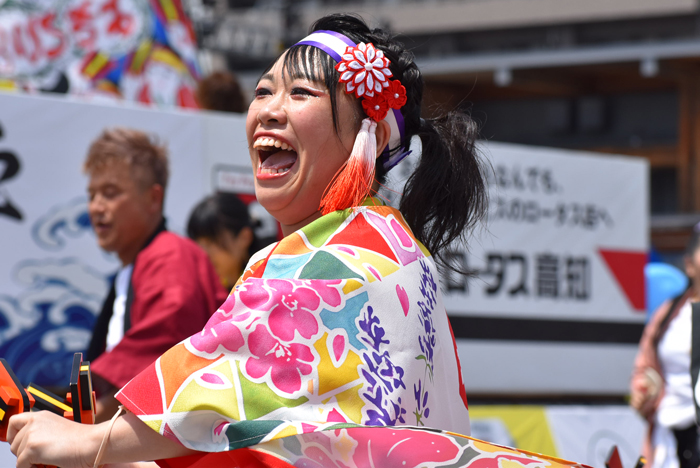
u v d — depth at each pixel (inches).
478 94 1151.6
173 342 163.5
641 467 118.9
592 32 1205.1
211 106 318.0
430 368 91.4
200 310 169.2
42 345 257.3
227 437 77.0
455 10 1253.1
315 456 79.7
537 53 1008.9
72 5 332.2
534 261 358.9
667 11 1137.4
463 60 1024.9
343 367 81.1
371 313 84.7
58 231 263.1
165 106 348.8
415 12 1269.7
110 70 334.0
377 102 94.0
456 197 107.1
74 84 326.0
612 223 382.0
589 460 338.6
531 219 359.9
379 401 82.0
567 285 366.0
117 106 276.1
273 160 95.9
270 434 76.4
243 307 81.0
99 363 159.8
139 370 160.9
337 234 89.1
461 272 112.4
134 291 171.6
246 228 221.1
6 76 313.9
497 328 346.3
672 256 1048.8
